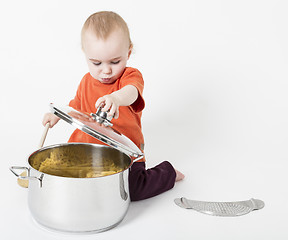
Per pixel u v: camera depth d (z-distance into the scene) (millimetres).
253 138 2488
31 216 1661
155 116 2678
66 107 1579
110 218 1533
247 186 1971
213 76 2791
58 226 1511
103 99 1589
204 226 1624
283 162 2236
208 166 2182
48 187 1479
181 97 2752
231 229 1609
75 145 1812
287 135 2516
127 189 1593
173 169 1938
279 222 1671
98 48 1822
